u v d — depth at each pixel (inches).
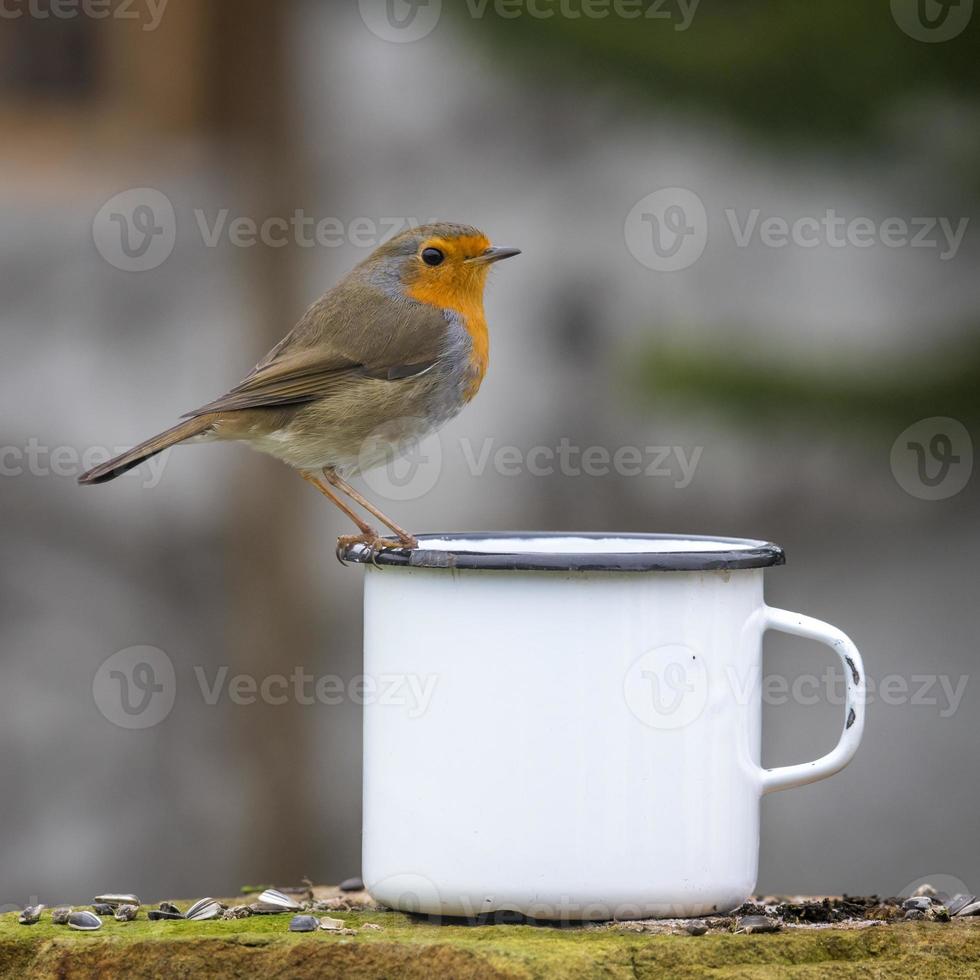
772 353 405.7
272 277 573.0
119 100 579.8
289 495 578.6
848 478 459.2
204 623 609.3
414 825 198.2
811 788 573.3
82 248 601.3
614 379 415.5
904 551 542.3
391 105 621.0
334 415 302.2
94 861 582.6
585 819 193.0
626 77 406.6
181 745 597.3
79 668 603.2
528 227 621.0
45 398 605.6
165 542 611.5
